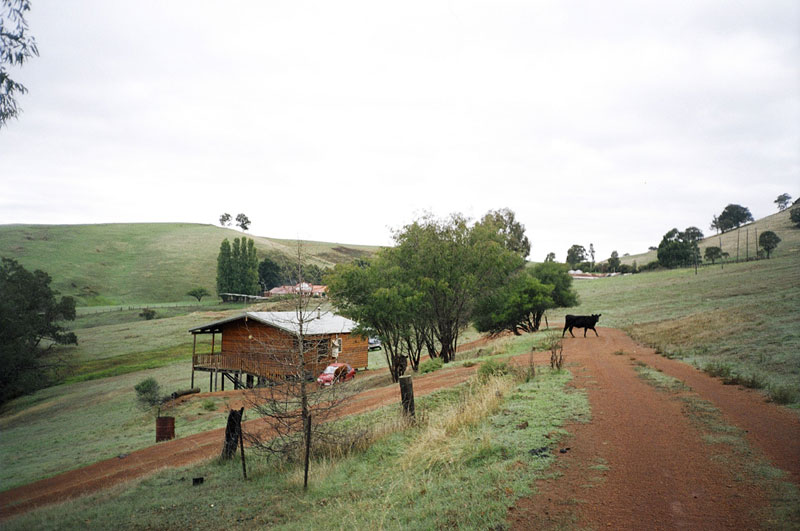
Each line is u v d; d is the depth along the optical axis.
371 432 10.83
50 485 13.54
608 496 5.49
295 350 10.30
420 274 30.25
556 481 6.11
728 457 6.36
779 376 11.66
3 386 44.34
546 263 48.62
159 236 162.88
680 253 110.50
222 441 15.70
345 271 28.86
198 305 101.94
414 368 31.06
